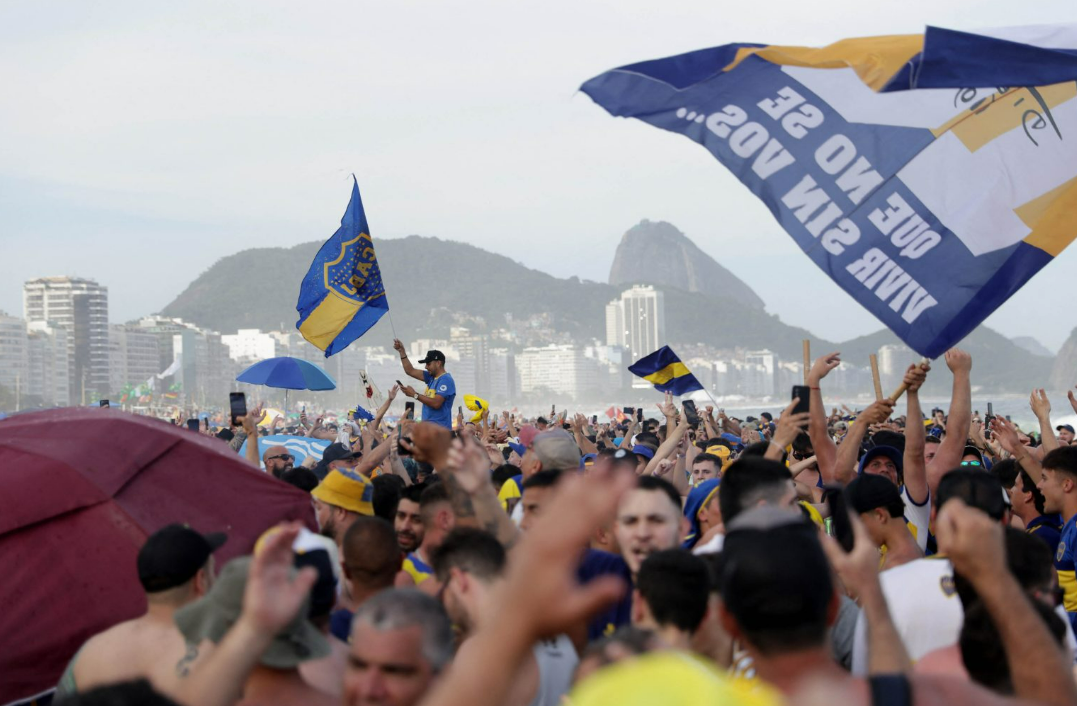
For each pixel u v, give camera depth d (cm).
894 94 589
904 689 234
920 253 585
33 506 537
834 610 308
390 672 333
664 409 1294
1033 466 812
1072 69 465
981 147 589
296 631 377
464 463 434
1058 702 280
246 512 588
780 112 584
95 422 588
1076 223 580
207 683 288
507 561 409
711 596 400
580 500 182
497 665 183
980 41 463
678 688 196
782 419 638
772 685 279
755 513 322
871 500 521
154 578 438
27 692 526
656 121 583
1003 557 289
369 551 503
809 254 590
